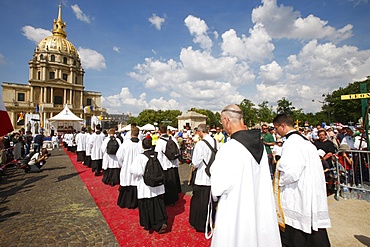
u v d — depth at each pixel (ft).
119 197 16.78
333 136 30.48
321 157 18.84
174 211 15.76
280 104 181.88
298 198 8.23
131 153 16.87
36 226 13.23
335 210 14.94
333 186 18.62
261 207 6.05
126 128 61.98
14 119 191.62
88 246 10.93
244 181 5.76
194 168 13.47
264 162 6.39
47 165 36.58
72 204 17.17
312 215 7.98
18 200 18.15
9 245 11.03
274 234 5.97
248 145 6.09
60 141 90.22
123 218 14.43
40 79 208.74
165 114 206.08
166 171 17.48
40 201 17.89
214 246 5.73
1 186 22.84
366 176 18.71
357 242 10.78
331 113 147.43
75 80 228.84
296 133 8.77
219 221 5.80
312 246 8.08
